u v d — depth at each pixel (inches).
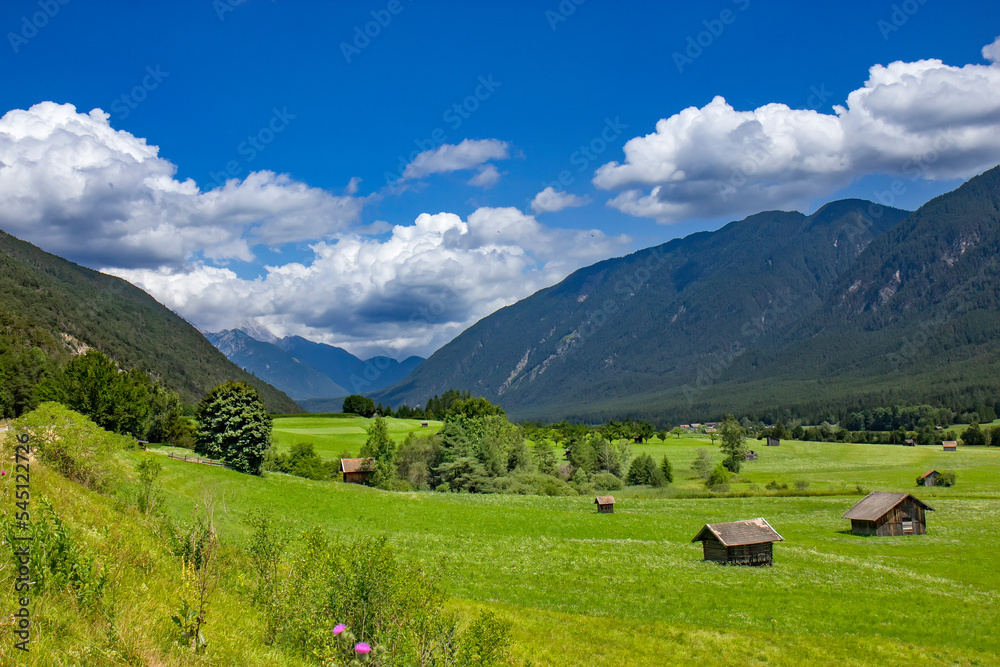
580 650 1010.1
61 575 438.9
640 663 994.1
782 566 1860.2
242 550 750.5
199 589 551.8
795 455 6943.9
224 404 2807.6
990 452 6796.3
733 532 1905.8
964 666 1106.1
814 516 3058.6
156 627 448.8
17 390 3464.6
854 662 1100.5
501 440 4461.1
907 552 2180.1
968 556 2092.8
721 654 1095.0
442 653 513.7
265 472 2881.4
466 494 3528.5
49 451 928.9
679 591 1542.8
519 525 2490.2
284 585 616.7
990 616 1393.9
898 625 1327.5
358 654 447.8
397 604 551.8
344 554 607.5
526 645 975.0
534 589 1510.8
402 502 2632.9
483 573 1647.4
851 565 1893.5
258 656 478.0
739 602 1464.1
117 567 540.1
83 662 367.2
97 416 2957.7
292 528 1818.4
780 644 1174.3
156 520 823.7
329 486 2778.1
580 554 1961.1
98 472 958.4
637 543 2196.1
